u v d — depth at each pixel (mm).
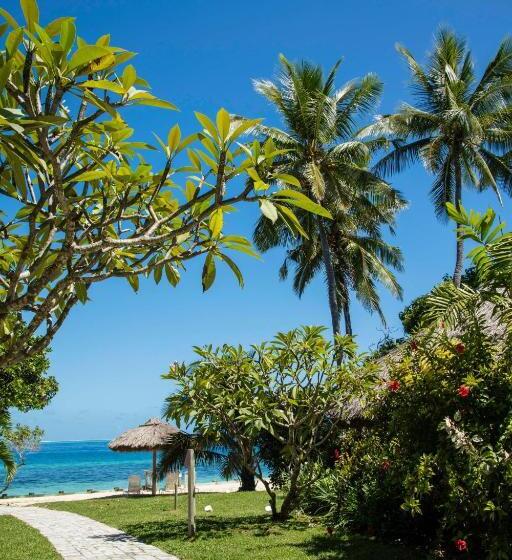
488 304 9844
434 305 6625
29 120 2057
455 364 6996
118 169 2885
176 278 3490
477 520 6254
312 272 28656
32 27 2156
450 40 24016
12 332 3008
